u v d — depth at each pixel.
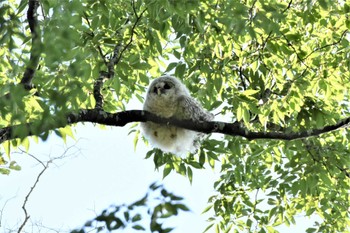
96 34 11.09
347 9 12.57
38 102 8.67
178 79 12.30
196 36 11.91
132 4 10.91
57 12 6.89
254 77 12.39
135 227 5.31
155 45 12.08
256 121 11.98
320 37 13.30
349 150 13.85
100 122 9.80
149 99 11.84
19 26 7.76
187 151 12.90
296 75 12.78
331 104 13.79
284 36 11.99
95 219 5.35
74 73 6.96
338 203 14.55
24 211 8.55
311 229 14.88
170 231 5.26
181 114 11.63
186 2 9.60
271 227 14.77
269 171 14.78
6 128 8.73
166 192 5.32
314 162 13.40
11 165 10.41
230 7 9.77
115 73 11.64
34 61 7.20
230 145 13.36
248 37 12.26
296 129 12.88
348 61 12.77
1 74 10.37
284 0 13.02
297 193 14.30
